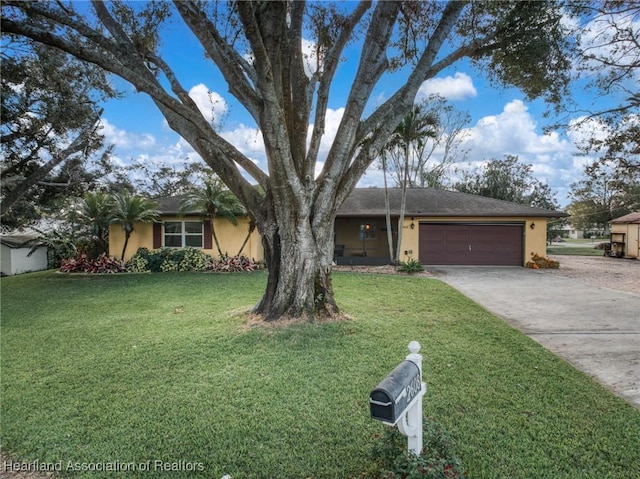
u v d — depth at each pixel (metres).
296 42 6.16
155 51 7.30
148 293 9.84
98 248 15.64
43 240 18.00
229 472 2.66
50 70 7.11
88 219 14.44
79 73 7.49
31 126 8.15
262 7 5.62
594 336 5.95
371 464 2.71
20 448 2.99
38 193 10.55
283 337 5.58
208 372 4.43
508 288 10.61
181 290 10.21
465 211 16.27
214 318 6.95
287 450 2.90
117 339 5.80
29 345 5.57
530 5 6.13
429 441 2.48
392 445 2.47
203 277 12.61
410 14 7.00
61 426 3.29
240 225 15.19
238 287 10.59
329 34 7.03
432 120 14.58
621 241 21.59
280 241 6.52
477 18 6.78
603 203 28.75
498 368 4.46
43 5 5.23
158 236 15.25
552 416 3.36
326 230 6.64
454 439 2.96
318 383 4.08
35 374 4.46
